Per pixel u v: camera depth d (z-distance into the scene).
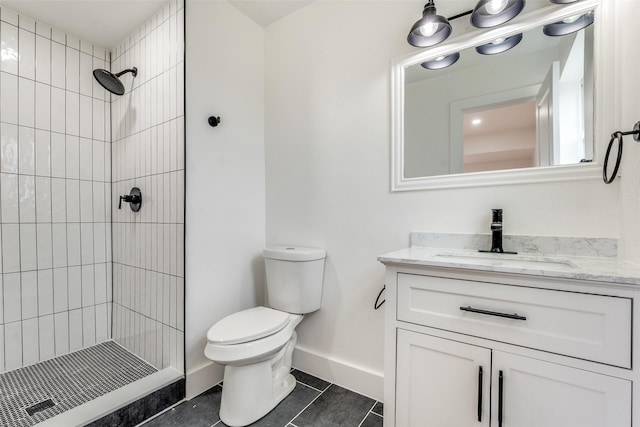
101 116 2.07
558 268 0.93
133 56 1.88
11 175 1.71
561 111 1.15
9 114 1.70
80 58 1.97
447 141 1.38
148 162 1.76
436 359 0.98
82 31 1.89
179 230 1.56
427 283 1.00
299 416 1.39
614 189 1.04
